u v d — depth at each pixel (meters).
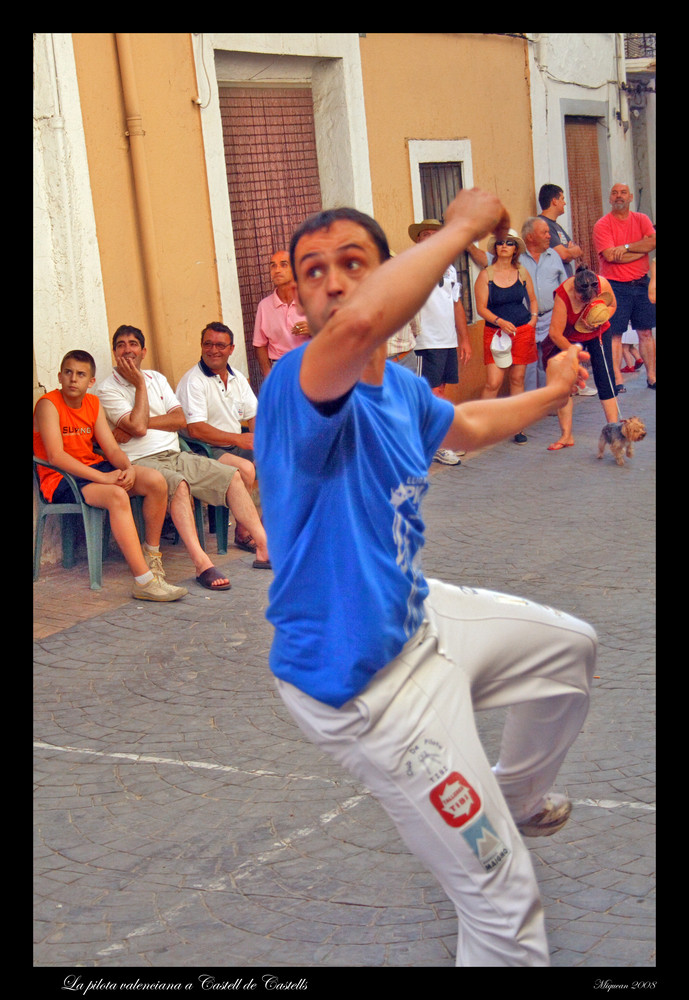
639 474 8.81
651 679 4.62
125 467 6.47
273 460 2.13
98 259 7.29
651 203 19.55
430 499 8.44
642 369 14.16
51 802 3.92
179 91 7.96
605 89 15.79
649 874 3.15
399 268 1.85
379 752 2.21
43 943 3.04
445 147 11.36
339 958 2.88
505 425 2.64
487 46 12.26
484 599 2.50
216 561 7.14
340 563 2.15
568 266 12.30
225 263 8.37
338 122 9.80
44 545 6.86
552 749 2.71
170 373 7.86
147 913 3.17
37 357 6.91
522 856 2.27
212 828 3.67
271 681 5.04
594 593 5.94
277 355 8.44
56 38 6.93
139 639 5.69
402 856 3.40
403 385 2.38
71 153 7.05
